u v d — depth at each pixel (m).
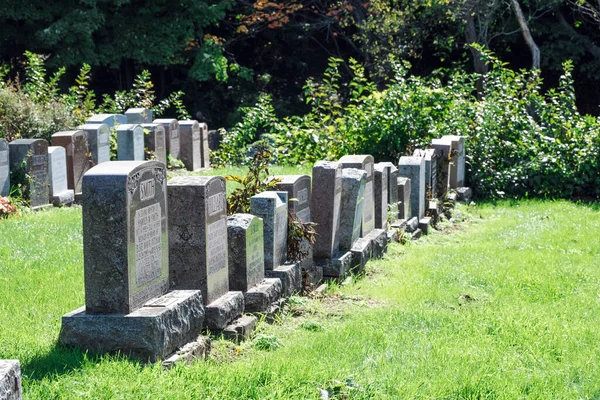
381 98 24.03
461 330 8.98
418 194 16.80
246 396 6.27
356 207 12.28
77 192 19.05
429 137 23.16
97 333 6.94
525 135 23.52
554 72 40.69
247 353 7.90
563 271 12.66
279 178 10.98
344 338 8.44
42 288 9.62
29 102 21.73
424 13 35.66
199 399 6.11
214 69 39.03
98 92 44.16
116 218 6.93
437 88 24.88
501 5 36.84
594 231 16.97
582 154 22.83
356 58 45.16
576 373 7.71
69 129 21.91
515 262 13.41
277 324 9.11
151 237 7.41
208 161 26.53
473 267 12.94
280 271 9.86
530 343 8.59
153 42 38.06
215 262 8.46
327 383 6.72
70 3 36.41
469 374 7.25
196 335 7.67
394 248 14.35
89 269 7.01
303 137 24.16
